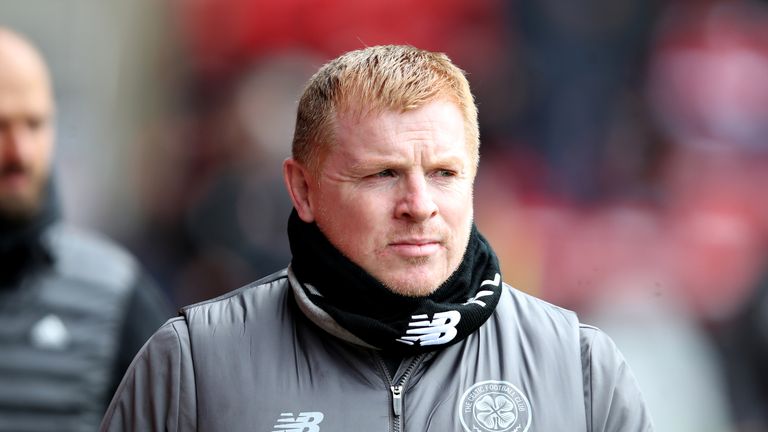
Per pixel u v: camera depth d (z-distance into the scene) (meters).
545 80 33.34
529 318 9.68
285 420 9.12
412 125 8.98
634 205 32.66
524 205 32.03
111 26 31.47
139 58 31.83
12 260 14.55
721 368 25.73
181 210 28.64
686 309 27.83
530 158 32.72
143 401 9.48
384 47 9.47
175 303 25.03
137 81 31.64
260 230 24.41
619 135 33.25
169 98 31.67
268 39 32.66
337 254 9.24
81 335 14.66
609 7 33.56
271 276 10.09
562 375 9.36
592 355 9.53
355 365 9.30
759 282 27.44
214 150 28.92
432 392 9.23
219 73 32.25
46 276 14.73
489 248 9.72
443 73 9.22
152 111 31.47
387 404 9.19
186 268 25.41
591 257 30.83
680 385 24.17
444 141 9.01
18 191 14.48
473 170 9.38
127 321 14.91
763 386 25.64
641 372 24.50
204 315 9.69
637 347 25.03
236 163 27.72
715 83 34.19
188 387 9.34
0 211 14.47
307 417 9.12
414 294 9.09
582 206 32.34
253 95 29.53
